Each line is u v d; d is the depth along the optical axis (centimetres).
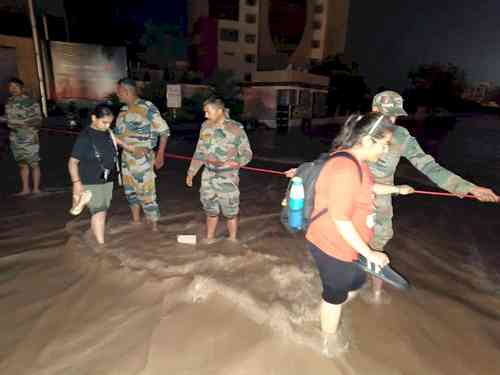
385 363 230
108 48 2523
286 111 2728
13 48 2278
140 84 2644
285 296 292
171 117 2177
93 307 286
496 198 228
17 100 568
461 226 523
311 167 214
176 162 990
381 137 193
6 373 221
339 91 3744
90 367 223
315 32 4788
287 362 225
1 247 397
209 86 2869
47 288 315
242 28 4150
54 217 495
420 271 370
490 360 239
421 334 262
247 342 242
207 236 416
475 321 282
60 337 252
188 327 257
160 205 565
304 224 217
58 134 1465
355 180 188
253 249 389
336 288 212
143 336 250
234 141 365
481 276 364
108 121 353
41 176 748
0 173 769
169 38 3170
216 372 217
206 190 386
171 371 218
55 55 2397
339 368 222
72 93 2494
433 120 4222
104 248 385
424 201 658
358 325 267
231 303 283
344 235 190
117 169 388
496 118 5159
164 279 318
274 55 4528
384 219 279
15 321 271
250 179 802
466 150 1560
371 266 207
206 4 3994
